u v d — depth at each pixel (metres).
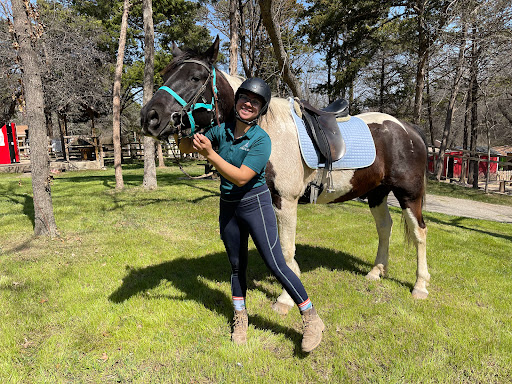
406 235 3.37
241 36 11.52
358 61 16.62
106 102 18.86
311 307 2.23
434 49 10.34
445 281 3.58
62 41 16.02
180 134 2.26
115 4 21.19
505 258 4.51
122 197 8.50
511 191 15.60
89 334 2.51
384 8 15.33
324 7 18.73
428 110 19.94
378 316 2.83
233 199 2.11
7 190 9.63
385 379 2.10
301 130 2.67
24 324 2.66
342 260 4.20
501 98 13.71
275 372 2.13
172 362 2.24
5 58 12.39
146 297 3.09
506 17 7.60
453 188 14.48
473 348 2.37
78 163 17.64
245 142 1.97
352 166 2.84
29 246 4.66
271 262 2.15
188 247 4.68
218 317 2.77
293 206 2.67
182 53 2.31
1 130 15.39
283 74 4.87
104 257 4.24
